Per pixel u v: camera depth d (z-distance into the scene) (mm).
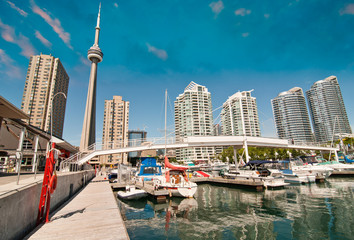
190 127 148125
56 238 6082
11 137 27078
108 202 12180
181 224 11859
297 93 159750
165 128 39875
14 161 19828
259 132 140625
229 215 13414
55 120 120000
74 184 16250
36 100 112625
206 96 161125
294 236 9578
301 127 152625
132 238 9852
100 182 27734
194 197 20172
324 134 152875
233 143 48125
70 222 7777
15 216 5605
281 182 23906
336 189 22328
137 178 25734
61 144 31906
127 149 40281
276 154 69875
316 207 14578
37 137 23656
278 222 11656
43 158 29219
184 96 157125
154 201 18469
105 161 116062
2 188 6180
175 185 19531
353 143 74125
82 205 11305
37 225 7363
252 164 27391
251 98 144500
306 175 27078
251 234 10008
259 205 15945
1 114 16641
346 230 10008
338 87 158625
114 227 7129
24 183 7492
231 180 26547
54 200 10133
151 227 11453
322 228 10438
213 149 144250
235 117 138500
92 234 6430
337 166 35875
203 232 10445
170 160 124938
